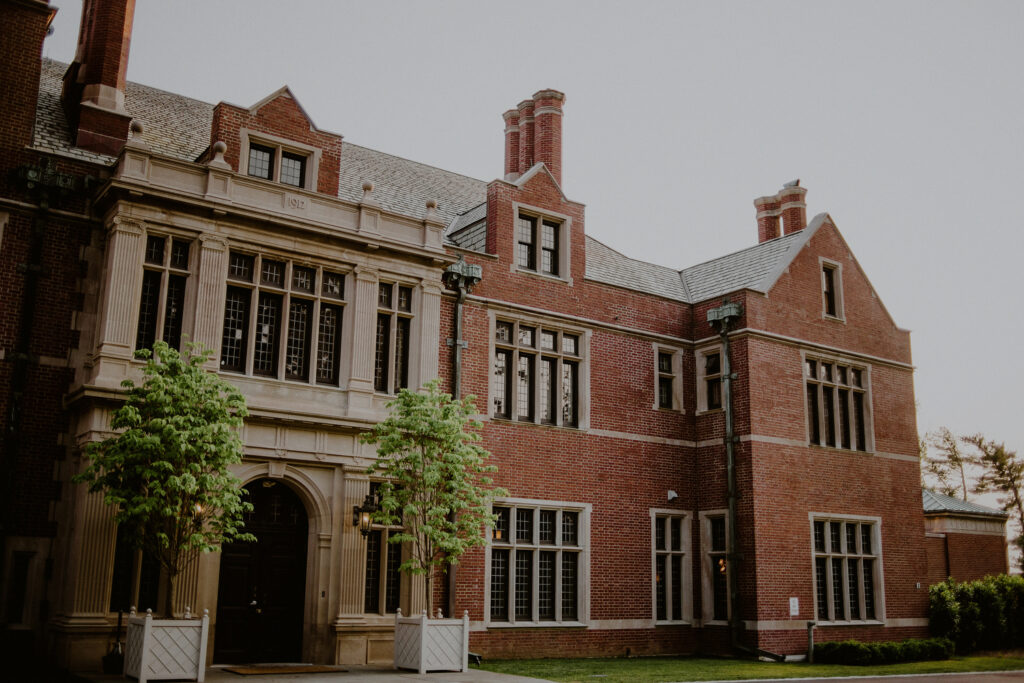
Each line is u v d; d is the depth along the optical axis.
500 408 19.89
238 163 17.00
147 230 15.43
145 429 12.98
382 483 16.53
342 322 17.30
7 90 15.60
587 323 21.41
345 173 21.88
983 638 24.66
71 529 14.48
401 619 15.26
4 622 14.05
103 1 18.38
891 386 25.11
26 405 14.73
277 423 15.88
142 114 19.47
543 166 21.61
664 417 22.36
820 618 21.84
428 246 18.23
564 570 20.00
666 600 21.41
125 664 12.76
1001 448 48.25
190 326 15.50
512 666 17.00
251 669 14.48
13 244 15.12
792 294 23.19
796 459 22.06
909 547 24.22
